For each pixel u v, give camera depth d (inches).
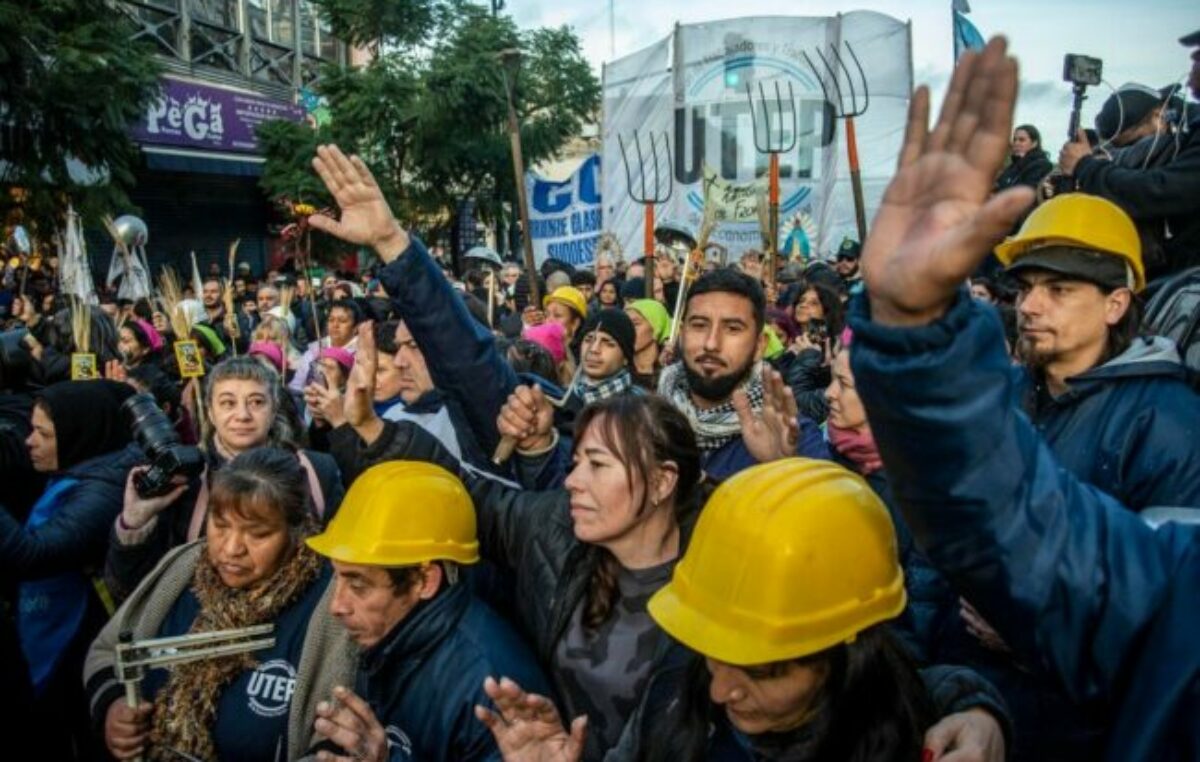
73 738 118.6
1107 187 111.9
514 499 88.4
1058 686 47.4
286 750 87.7
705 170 214.8
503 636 78.9
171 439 106.8
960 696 59.0
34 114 467.5
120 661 83.7
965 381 40.9
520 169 308.3
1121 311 79.3
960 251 38.4
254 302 450.6
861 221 255.8
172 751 87.8
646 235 222.5
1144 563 45.7
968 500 43.2
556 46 906.7
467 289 413.4
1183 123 111.6
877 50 474.3
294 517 91.8
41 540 110.0
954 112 41.6
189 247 814.5
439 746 74.3
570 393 128.0
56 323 193.8
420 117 795.4
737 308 109.5
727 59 490.0
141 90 514.0
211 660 89.0
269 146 800.9
